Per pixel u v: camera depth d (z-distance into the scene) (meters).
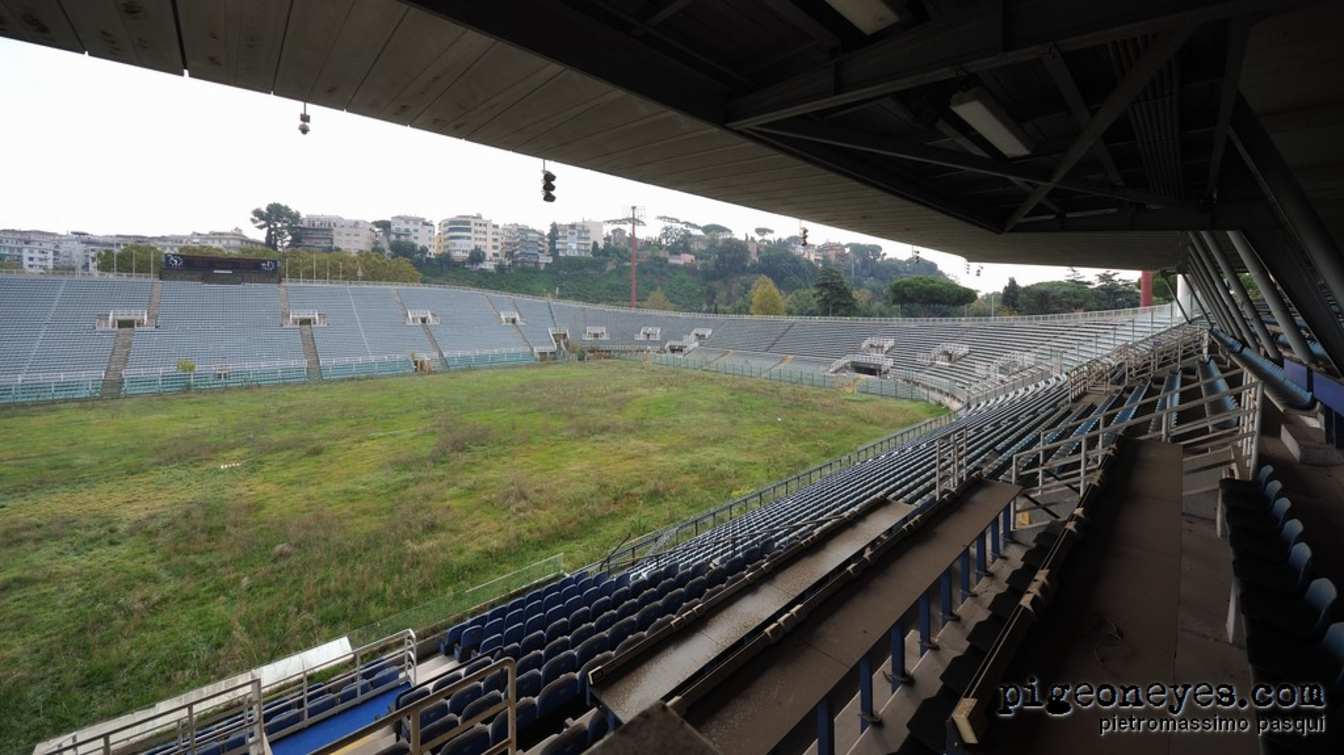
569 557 10.91
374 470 16.55
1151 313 28.38
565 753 3.37
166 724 4.91
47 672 7.37
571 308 54.41
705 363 43.00
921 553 3.78
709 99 3.21
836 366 37.91
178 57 2.38
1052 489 6.71
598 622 6.04
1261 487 5.22
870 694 3.38
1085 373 15.12
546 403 27.23
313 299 41.50
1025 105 3.53
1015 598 3.85
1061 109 3.48
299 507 13.57
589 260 93.00
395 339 41.09
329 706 6.05
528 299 53.09
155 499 14.16
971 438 11.03
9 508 13.56
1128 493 4.30
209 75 2.58
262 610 8.80
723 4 2.56
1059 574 3.04
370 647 6.63
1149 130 3.34
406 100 2.91
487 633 7.04
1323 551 4.03
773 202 5.36
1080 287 47.53
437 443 19.12
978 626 3.59
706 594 5.58
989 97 2.78
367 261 59.94
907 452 13.34
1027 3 2.12
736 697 2.32
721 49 2.93
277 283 41.75
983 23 2.24
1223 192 4.44
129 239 76.44
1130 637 2.45
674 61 2.94
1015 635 2.37
